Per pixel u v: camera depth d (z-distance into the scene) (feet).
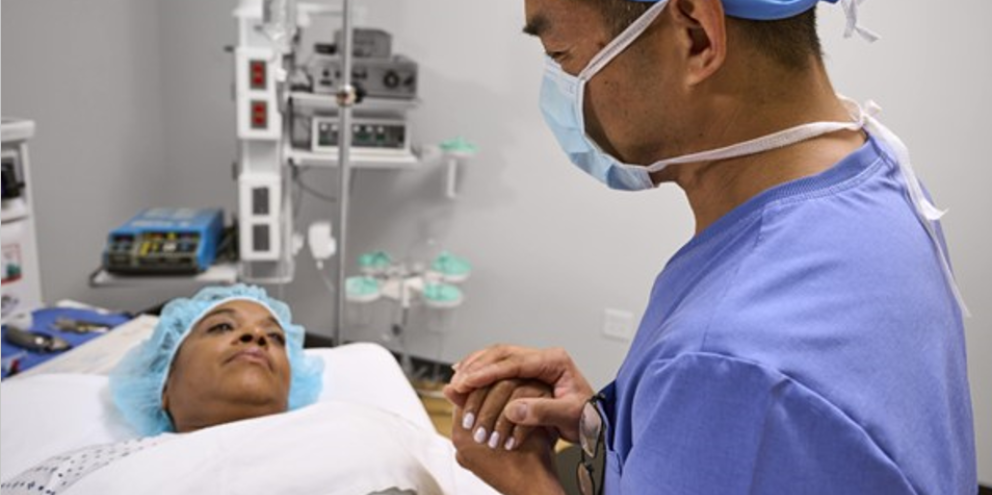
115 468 4.00
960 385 2.18
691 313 1.99
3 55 8.54
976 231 7.78
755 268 1.96
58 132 9.48
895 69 7.72
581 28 2.19
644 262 9.34
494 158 9.63
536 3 2.27
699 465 1.82
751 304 1.87
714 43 1.98
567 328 9.90
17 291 6.59
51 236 9.61
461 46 9.40
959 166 7.71
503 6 9.13
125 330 6.87
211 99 10.85
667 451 1.88
